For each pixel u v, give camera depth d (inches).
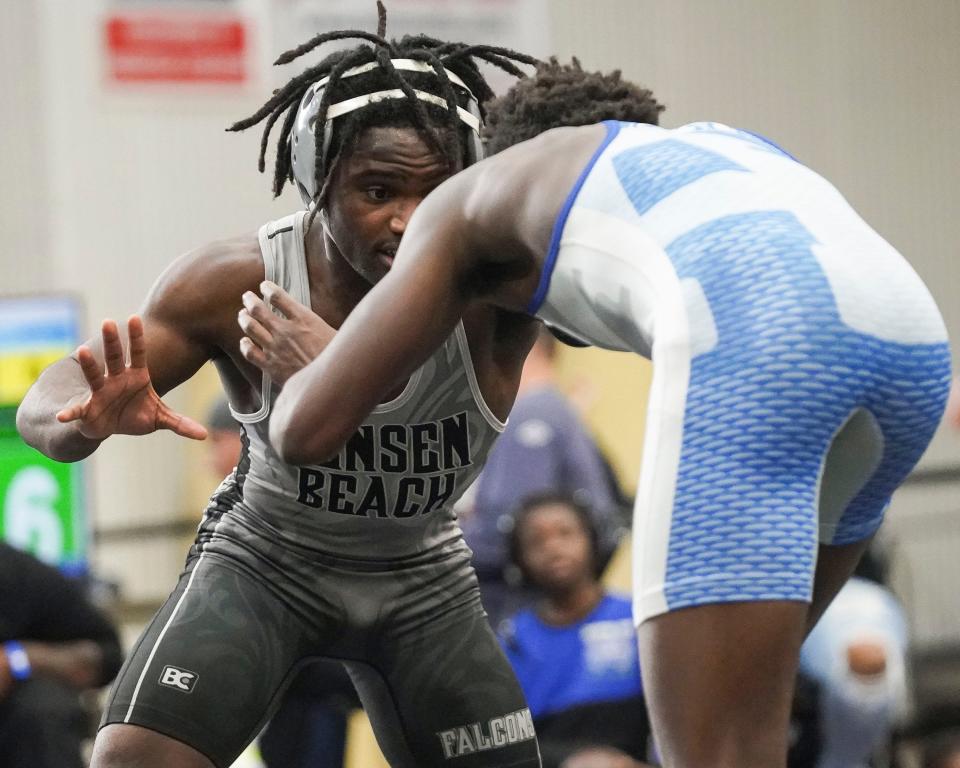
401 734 245.8
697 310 165.9
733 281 165.3
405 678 240.8
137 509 625.3
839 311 163.3
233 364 235.0
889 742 438.9
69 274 628.4
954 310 734.5
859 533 187.6
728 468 160.4
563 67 209.3
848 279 165.9
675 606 160.2
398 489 229.9
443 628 241.8
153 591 624.1
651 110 204.1
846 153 723.4
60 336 475.5
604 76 206.1
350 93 216.5
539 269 184.7
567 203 180.2
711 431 161.8
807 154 718.5
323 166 217.3
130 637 617.0
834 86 721.6
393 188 215.6
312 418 178.5
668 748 161.9
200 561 238.2
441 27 655.1
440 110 218.2
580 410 548.1
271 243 231.3
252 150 647.1
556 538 409.4
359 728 406.6
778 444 160.1
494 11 663.1
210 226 642.8
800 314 161.8
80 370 234.2
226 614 229.0
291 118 238.1
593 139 185.6
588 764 392.8
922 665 648.4
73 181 629.6
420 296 180.7
